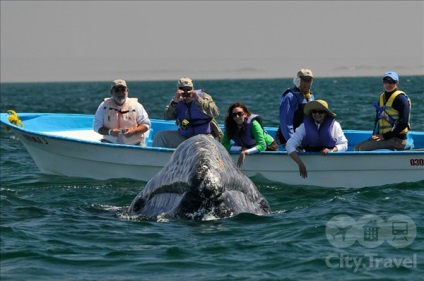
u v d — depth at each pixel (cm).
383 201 2817
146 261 2053
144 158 3419
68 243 2239
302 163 3156
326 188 3259
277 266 2000
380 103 3444
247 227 2373
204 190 2425
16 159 4381
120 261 2058
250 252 2120
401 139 3403
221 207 2448
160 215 2484
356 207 2697
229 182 2486
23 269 1995
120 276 1936
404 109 3366
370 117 6125
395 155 3209
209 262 2039
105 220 2534
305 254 2097
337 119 5975
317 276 1917
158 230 2352
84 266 2019
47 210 2747
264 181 3312
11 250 2156
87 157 3581
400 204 2753
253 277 1914
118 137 3606
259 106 8544
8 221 2553
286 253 2105
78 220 2544
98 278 1922
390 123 3394
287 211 2631
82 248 2184
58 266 2020
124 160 3478
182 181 2467
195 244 2203
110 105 3609
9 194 3178
